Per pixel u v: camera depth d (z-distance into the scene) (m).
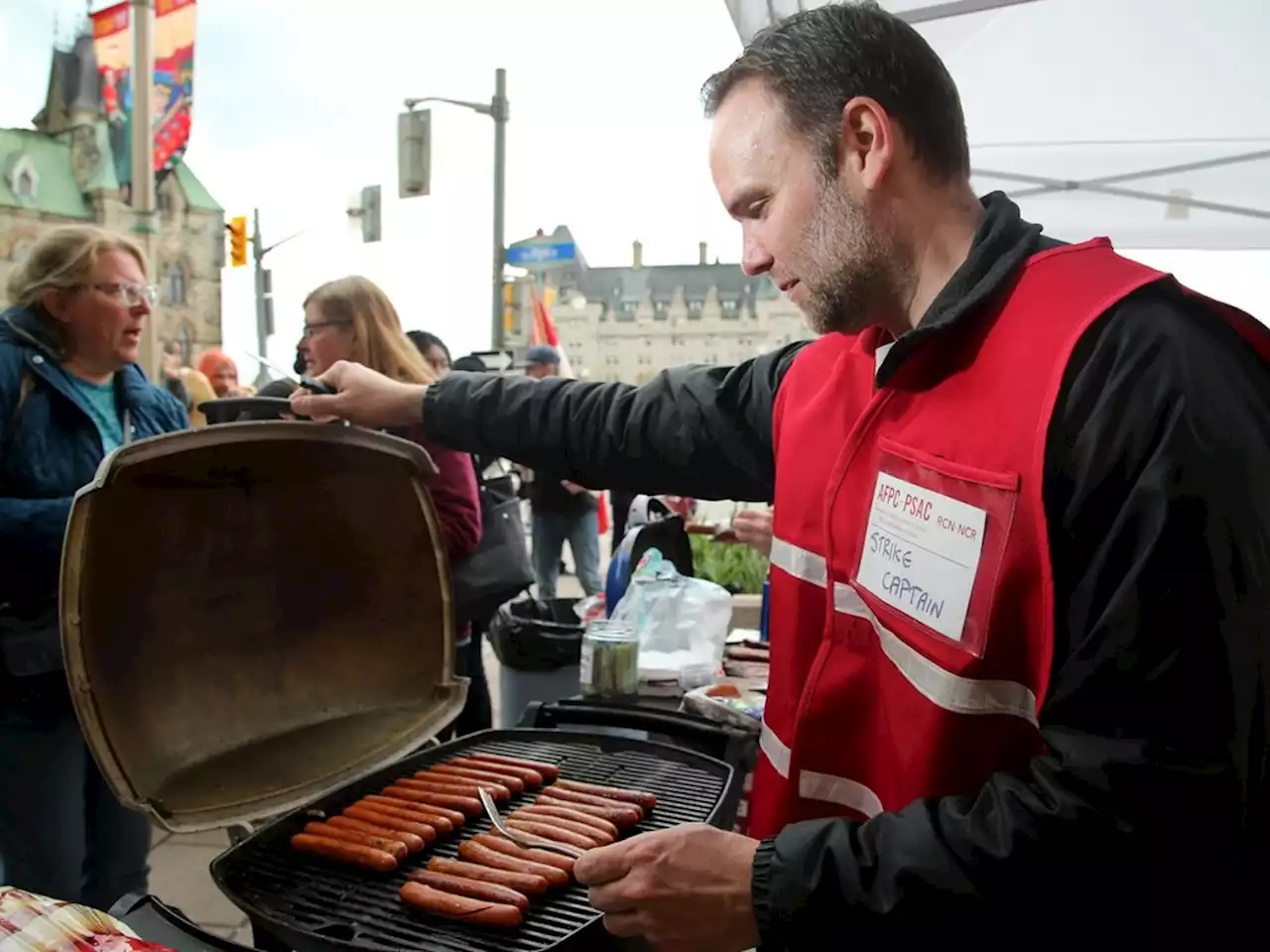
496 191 9.94
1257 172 3.25
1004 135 3.23
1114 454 0.78
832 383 1.24
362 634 1.66
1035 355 0.87
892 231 1.01
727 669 2.41
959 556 0.92
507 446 1.73
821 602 1.21
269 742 1.49
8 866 2.00
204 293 29.17
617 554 2.70
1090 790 0.75
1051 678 0.83
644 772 1.65
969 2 2.39
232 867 1.29
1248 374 0.81
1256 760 0.73
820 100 0.99
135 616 1.33
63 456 2.01
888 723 1.08
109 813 2.21
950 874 0.81
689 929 0.93
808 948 0.87
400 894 1.22
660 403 1.64
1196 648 0.73
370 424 1.75
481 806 1.46
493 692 4.89
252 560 1.51
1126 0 2.60
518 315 11.62
